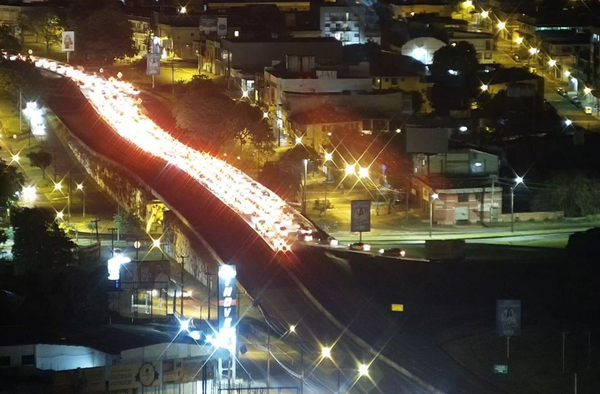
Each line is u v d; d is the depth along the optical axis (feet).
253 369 482.69
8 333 483.51
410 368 488.02
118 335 478.59
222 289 481.05
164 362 458.09
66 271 561.84
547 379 480.23
